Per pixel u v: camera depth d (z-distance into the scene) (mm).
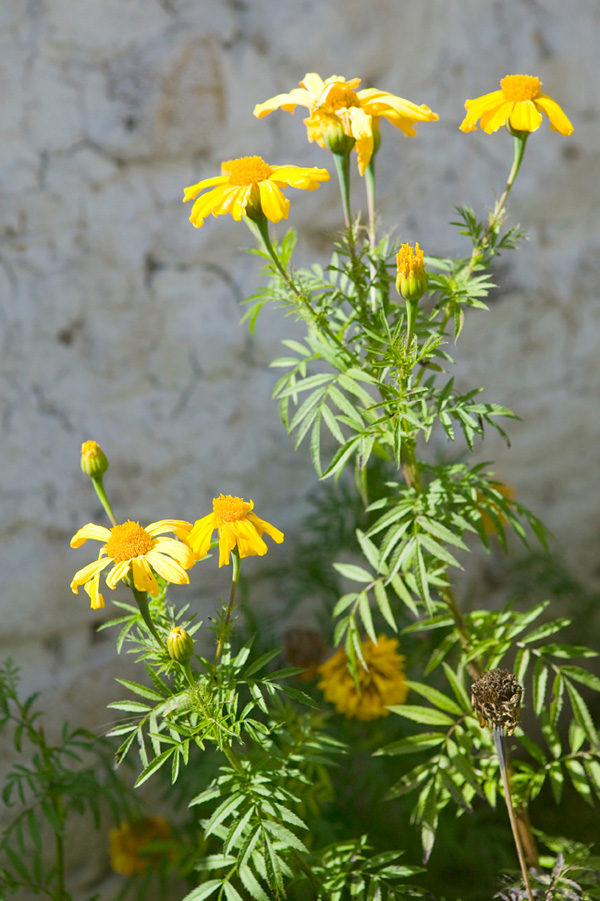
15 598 1007
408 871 792
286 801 740
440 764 796
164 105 1003
